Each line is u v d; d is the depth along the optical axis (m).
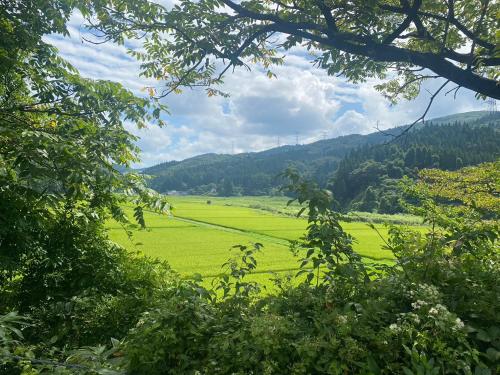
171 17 4.97
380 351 2.85
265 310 3.62
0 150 5.38
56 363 2.96
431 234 4.06
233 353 3.03
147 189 5.69
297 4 5.76
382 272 4.18
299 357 2.96
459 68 4.73
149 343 3.19
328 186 107.38
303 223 66.25
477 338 2.92
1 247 5.70
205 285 16.23
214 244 34.78
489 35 5.53
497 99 4.59
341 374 2.77
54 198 5.36
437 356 2.78
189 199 198.38
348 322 3.00
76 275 6.63
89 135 6.02
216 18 5.17
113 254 7.11
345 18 5.59
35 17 7.15
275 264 24.22
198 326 3.33
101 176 5.06
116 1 5.14
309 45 6.00
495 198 5.91
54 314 5.77
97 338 5.55
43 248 6.52
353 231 51.38
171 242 35.97
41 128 6.46
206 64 5.46
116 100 7.72
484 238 3.79
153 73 6.83
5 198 5.36
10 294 6.55
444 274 3.58
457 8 5.86
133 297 6.05
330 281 3.80
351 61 5.68
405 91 7.49
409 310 3.34
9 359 2.95
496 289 3.29
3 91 6.87
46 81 6.98
